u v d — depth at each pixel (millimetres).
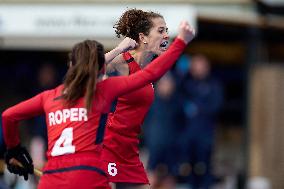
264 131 33812
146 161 32781
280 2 32312
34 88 36000
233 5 32156
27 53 35875
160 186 31391
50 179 14352
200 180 31328
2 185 28250
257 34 33844
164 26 16797
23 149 15734
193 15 30625
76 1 30906
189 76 33875
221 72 37000
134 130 17234
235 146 37875
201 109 31016
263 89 33969
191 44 35562
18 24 31062
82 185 14195
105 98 14531
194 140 31062
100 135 14508
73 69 14430
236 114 38938
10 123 14984
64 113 14516
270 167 33656
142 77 14562
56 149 14430
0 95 36312
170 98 31344
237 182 33312
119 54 16703
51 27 30938
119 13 30609
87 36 30734
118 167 17172
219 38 35406
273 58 35156
